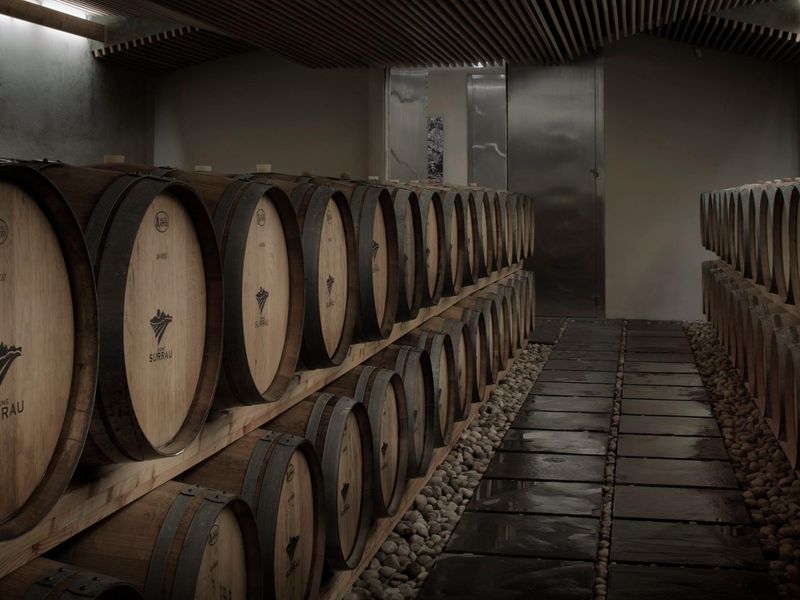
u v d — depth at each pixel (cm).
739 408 627
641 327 1082
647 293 1173
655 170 1161
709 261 1019
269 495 243
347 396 335
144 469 208
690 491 450
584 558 361
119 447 186
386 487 360
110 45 1155
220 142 1303
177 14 965
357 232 356
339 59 1168
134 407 199
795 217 458
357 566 317
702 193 1072
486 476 479
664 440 553
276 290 279
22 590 158
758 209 576
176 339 214
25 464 158
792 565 344
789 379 420
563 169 1139
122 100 1255
